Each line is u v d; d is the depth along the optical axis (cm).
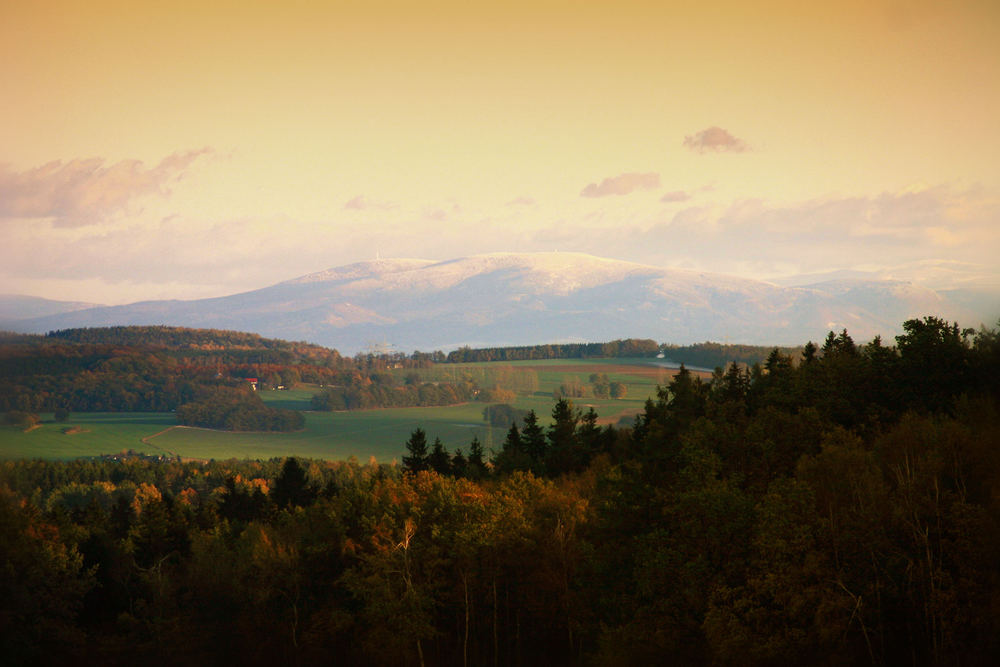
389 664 6831
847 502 4628
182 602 7669
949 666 4050
